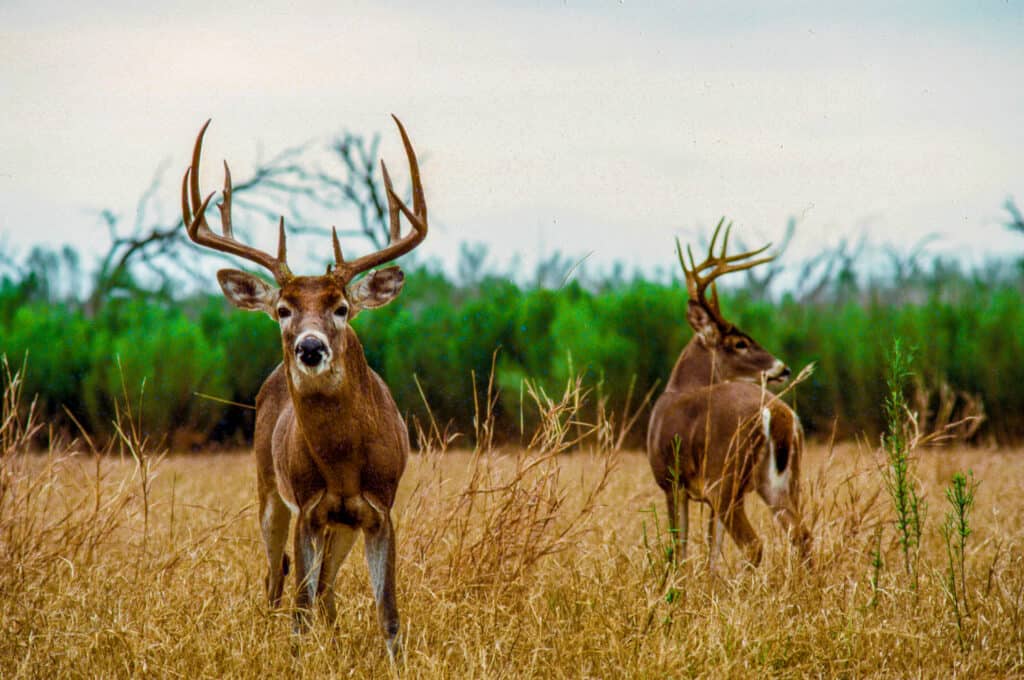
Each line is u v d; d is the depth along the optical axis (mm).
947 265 82562
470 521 19312
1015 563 18484
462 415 50562
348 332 16406
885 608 16656
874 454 20344
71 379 51406
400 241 17344
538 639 15102
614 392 46031
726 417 20922
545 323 51406
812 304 60062
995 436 46906
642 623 15344
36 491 19516
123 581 17453
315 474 16391
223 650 14953
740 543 20422
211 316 59125
